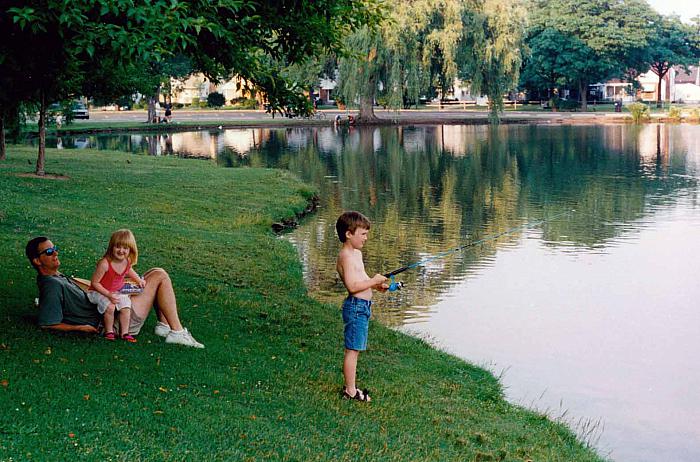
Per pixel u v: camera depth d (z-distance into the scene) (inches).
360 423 277.9
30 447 215.6
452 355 423.5
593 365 440.8
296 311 441.7
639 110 2687.0
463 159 1560.0
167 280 325.7
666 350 469.1
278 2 389.7
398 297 573.0
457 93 4028.1
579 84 3405.5
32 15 270.8
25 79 340.5
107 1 280.2
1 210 621.9
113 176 968.3
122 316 314.5
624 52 3302.2
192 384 284.2
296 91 453.4
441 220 900.6
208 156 1557.6
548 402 386.0
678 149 1742.1
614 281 626.8
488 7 2305.6
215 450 233.6
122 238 314.5
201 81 3668.8
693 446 343.3
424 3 2244.1
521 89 3757.4
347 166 1432.1
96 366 282.0
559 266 673.6
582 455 307.3
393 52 2283.5
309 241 745.6
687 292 591.5
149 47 279.0
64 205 709.3
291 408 279.7
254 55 424.2
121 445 225.6
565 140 1984.5
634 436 351.9
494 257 707.4
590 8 3371.1
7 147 1379.2
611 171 1366.9
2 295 361.7
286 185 1027.3
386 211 959.6
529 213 951.6
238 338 362.0
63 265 465.1
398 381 340.8
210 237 646.5
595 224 874.8
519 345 472.7
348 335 295.4
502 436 301.3
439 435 284.4
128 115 3002.0
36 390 252.8
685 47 3811.5
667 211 957.2
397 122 2578.7
